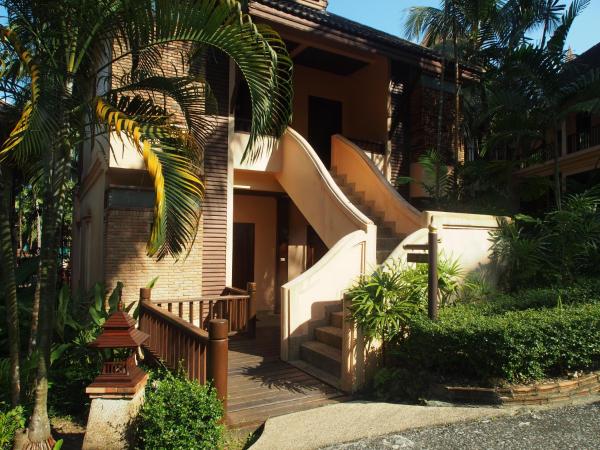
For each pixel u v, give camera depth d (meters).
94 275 9.34
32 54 4.14
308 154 8.84
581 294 6.75
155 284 7.95
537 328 4.88
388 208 9.21
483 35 11.18
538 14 10.91
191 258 8.29
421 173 11.41
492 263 7.81
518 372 4.90
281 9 8.52
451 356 5.05
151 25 3.99
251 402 5.11
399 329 5.52
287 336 6.61
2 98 4.42
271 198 12.45
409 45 11.02
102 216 8.48
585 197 8.14
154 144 3.79
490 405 4.72
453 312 5.77
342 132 12.78
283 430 4.29
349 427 4.32
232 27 3.90
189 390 4.04
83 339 5.88
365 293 5.47
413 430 4.24
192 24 3.93
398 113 11.63
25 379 4.78
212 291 8.55
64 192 4.34
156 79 4.59
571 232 7.77
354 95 12.56
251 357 6.90
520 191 10.32
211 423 3.96
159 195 3.45
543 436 4.02
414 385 5.15
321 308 6.93
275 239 12.43
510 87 9.59
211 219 8.57
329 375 5.93
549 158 11.89
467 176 10.46
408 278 5.88
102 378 3.85
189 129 5.21
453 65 11.33
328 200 8.23
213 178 8.62
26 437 3.97
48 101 3.69
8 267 4.33
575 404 4.74
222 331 4.45
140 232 7.90
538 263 7.91
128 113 4.53
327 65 12.08
